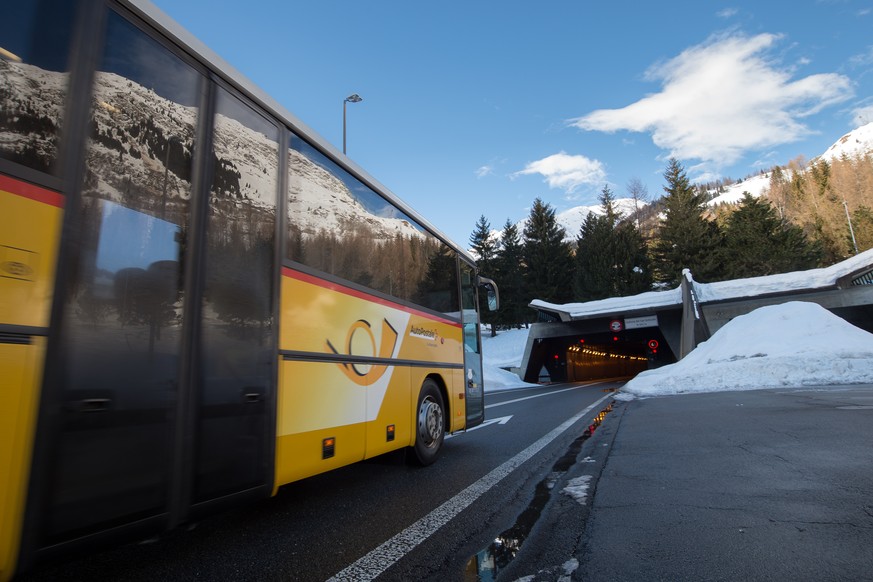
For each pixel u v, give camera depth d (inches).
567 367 1833.2
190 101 114.5
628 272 2277.3
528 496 172.2
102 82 94.8
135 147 99.7
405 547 129.2
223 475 111.7
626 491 167.6
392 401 199.2
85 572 116.7
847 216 3031.5
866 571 97.5
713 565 104.7
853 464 178.7
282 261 138.8
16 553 74.5
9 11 82.9
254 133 134.3
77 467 83.5
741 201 2288.4
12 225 78.2
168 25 110.6
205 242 113.7
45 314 80.9
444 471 222.5
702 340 1122.7
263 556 126.0
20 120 81.6
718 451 220.4
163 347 100.6
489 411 532.1
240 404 118.2
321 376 151.5
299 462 137.3
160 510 97.0
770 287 1185.4
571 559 113.2
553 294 2422.5
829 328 641.6
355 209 183.8
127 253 95.5
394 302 208.7
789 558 105.4
